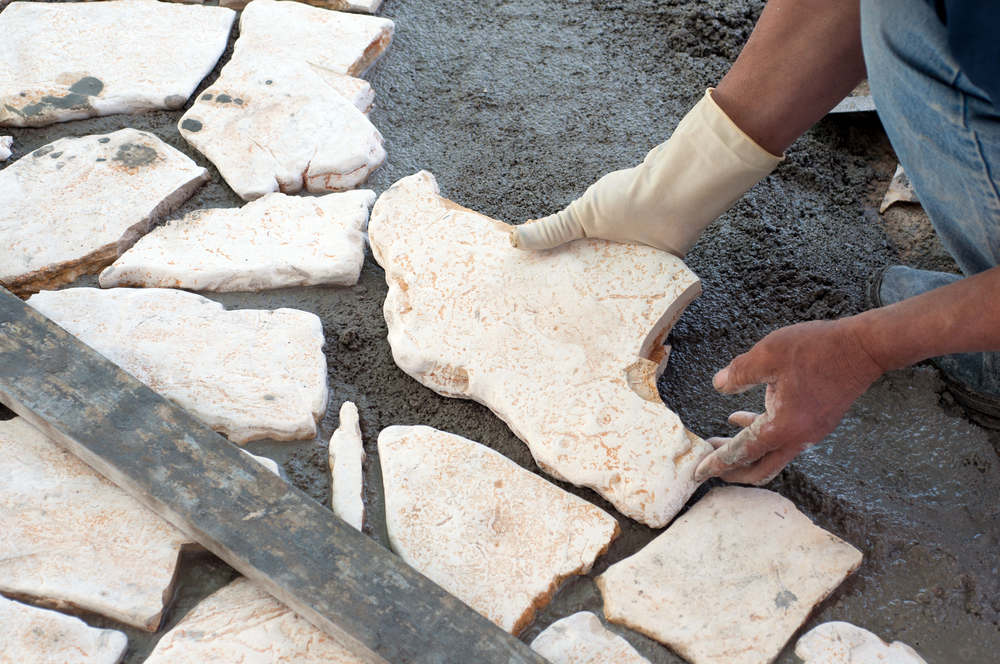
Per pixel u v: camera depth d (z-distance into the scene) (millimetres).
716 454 1346
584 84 2215
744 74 1375
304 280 1728
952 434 1536
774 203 1943
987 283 1009
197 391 1498
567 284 1600
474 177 1973
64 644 1206
